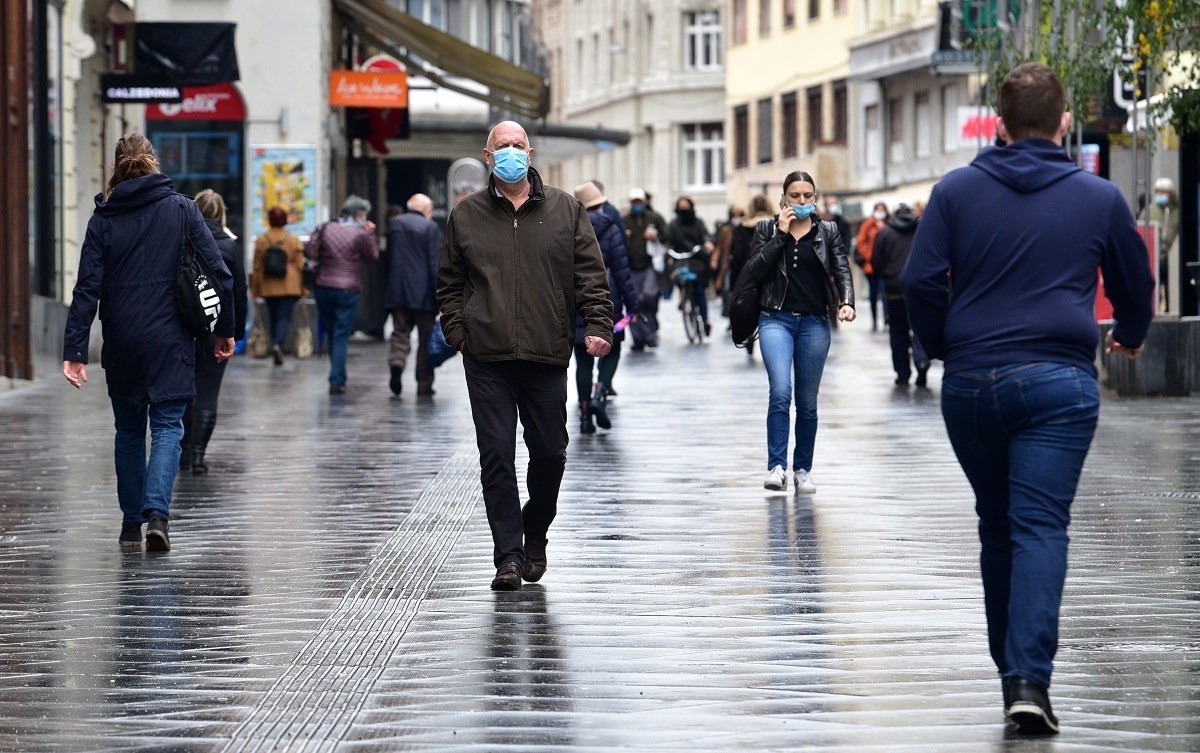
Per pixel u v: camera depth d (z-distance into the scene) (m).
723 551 25.67
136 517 26.61
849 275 32.12
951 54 97.94
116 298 26.00
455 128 111.06
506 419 23.19
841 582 23.22
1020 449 15.80
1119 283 16.16
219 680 18.08
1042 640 15.41
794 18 182.00
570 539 26.81
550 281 23.05
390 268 53.09
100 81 67.62
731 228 95.69
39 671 18.58
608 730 16.02
